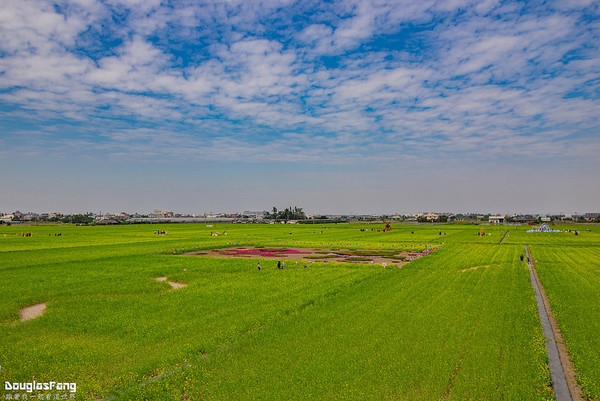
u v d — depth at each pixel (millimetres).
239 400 15445
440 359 18953
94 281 43594
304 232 164250
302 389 16156
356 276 46281
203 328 24969
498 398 15281
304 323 25547
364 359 19156
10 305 32375
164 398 15742
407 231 174000
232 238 122000
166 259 64625
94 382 17344
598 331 23406
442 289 37188
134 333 24297
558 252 75500
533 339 21953
